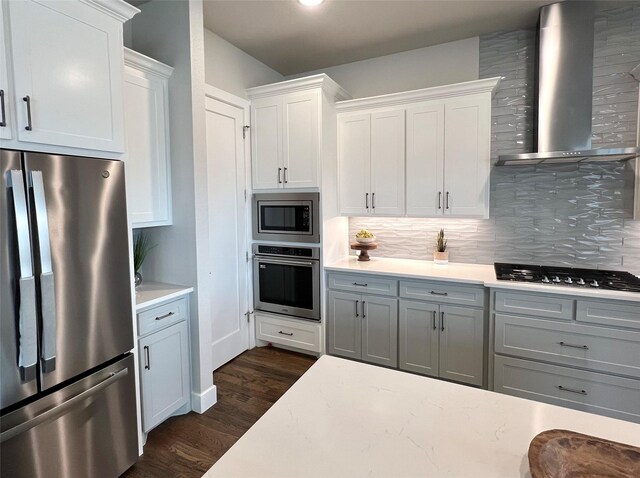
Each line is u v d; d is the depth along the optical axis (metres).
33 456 1.45
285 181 3.14
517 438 0.87
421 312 2.76
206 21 2.71
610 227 2.64
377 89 3.40
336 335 3.13
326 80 2.93
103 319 1.69
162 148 2.30
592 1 2.41
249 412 2.43
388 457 0.80
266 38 2.99
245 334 3.37
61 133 1.51
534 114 2.71
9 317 1.34
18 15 1.36
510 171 2.91
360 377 1.17
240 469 0.77
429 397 1.05
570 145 2.50
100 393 1.71
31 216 1.38
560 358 2.30
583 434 0.83
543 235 2.84
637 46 2.47
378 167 3.09
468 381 2.64
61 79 1.51
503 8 2.54
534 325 2.35
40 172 1.38
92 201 1.62
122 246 1.77
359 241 3.30
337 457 0.80
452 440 0.86
